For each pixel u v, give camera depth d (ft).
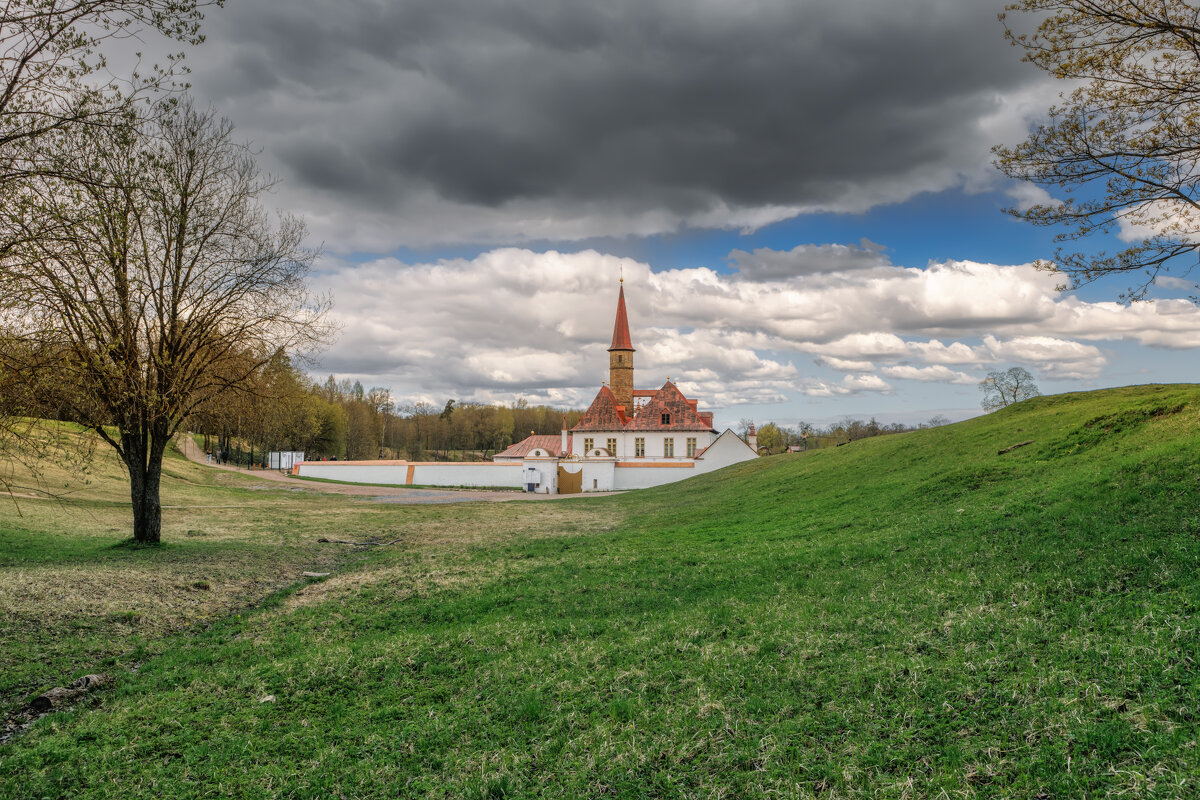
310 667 39.42
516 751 27.99
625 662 36.42
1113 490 51.98
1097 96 46.21
